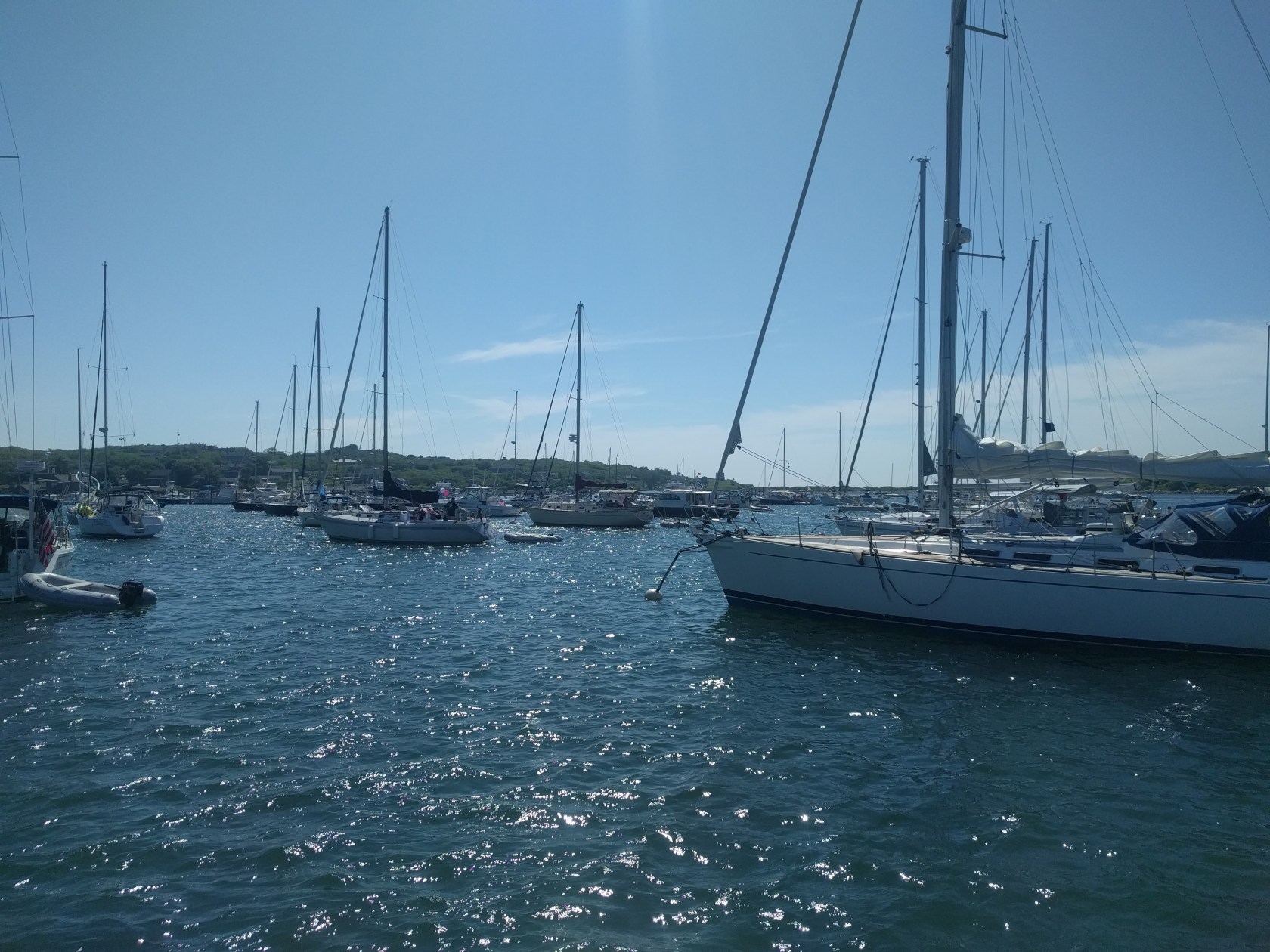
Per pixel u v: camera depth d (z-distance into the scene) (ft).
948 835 29.22
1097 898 25.26
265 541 156.25
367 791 32.48
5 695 45.27
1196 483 62.34
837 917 24.00
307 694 45.96
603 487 212.23
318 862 26.78
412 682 48.83
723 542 67.36
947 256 64.34
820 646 57.57
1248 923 24.12
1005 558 60.03
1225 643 52.85
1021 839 28.96
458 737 39.04
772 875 26.32
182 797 31.73
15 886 25.30
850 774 34.71
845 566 62.03
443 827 29.43
